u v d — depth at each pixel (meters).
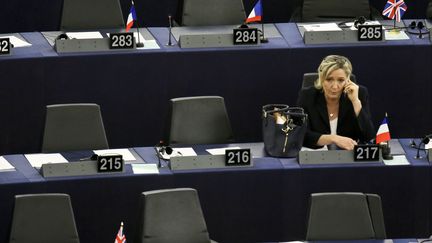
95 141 18.02
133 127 20.06
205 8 21.61
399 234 17.50
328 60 17.70
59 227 15.59
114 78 19.81
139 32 20.78
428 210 17.41
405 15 23.69
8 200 16.55
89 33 20.61
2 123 19.67
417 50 20.20
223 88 20.08
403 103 20.41
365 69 20.20
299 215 17.27
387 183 17.28
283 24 21.19
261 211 17.22
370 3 23.66
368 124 17.78
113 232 16.98
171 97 20.02
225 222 17.17
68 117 17.95
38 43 20.25
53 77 19.64
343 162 17.25
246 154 17.12
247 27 20.27
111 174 16.84
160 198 15.59
